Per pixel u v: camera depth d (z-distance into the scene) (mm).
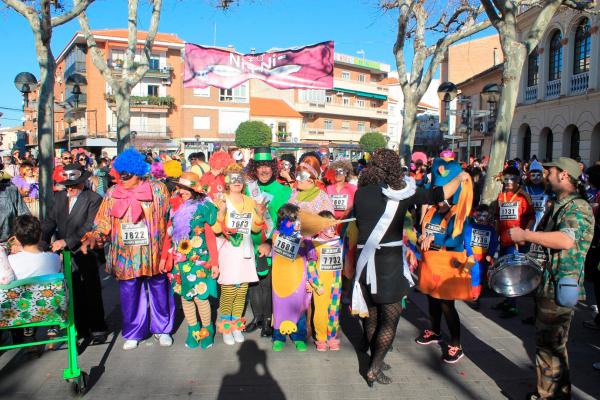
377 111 64688
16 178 11477
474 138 32031
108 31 44031
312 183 5363
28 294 3938
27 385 4387
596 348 5242
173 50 45219
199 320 6137
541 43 22234
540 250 4934
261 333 5664
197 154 8883
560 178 3799
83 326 5312
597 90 18234
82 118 45625
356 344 5387
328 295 5094
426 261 4844
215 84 11367
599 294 5773
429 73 11469
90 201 5266
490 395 4199
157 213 5133
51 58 7688
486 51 39531
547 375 3828
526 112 23797
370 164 4410
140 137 44031
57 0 8844
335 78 59531
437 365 4809
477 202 9758
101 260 5535
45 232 5191
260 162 5801
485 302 6848
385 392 4254
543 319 3799
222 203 5203
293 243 4957
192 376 4566
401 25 11414
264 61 11453
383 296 4203
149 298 5332
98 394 4219
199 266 5117
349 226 5371
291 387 4344
